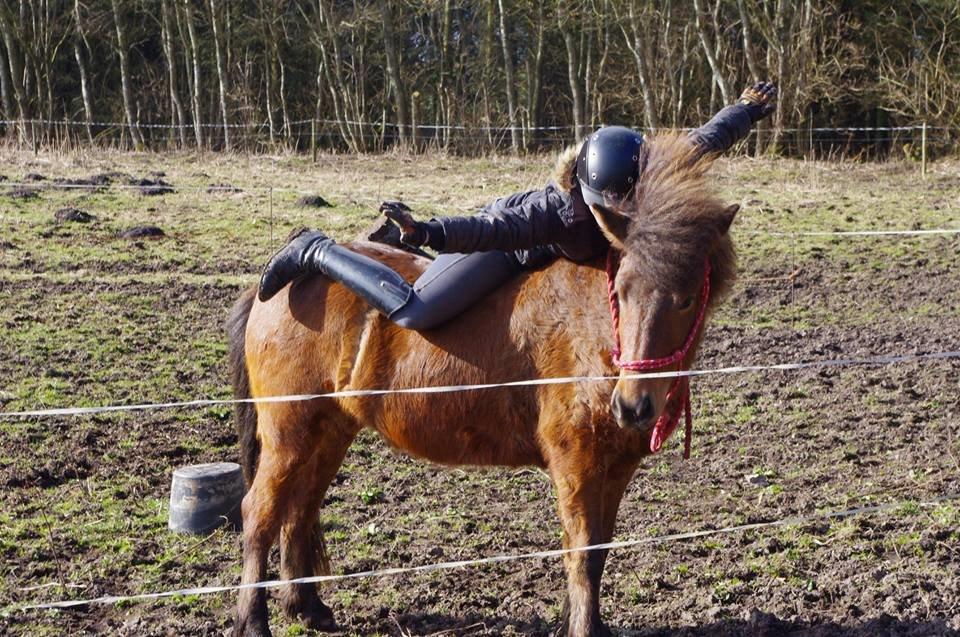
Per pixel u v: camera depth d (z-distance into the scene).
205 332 10.22
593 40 34.62
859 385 8.73
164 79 35.66
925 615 4.72
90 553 5.62
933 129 26.75
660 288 3.79
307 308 4.81
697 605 4.95
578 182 4.26
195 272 12.52
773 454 7.20
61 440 7.25
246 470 5.12
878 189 20.12
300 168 22.73
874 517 5.93
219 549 5.73
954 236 15.12
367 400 4.68
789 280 12.77
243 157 24.91
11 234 13.61
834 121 31.47
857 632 4.61
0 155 20.72
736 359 9.62
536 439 4.36
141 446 7.23
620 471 4.29
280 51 34.53
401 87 32.78
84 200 15.96
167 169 21.09
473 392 4.41
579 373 4.16
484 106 32.78
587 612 4.09
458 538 5.88
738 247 14.41
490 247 4.18
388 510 6.31
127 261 12.77
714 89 30.86
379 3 32.16
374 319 4.65
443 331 4.50
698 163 4.07
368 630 4.88
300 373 4.78
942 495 6.26
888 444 7.32
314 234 4.86
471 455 4.57
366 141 32.66
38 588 5.18
